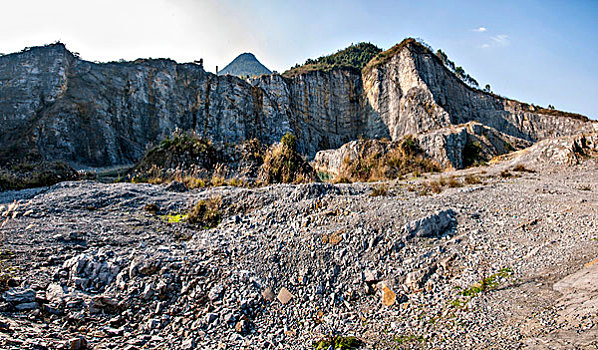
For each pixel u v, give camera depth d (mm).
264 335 4691
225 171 17281
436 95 56062
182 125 53500
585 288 4383
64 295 4719
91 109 43312
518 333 3898
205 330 4582
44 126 37656
